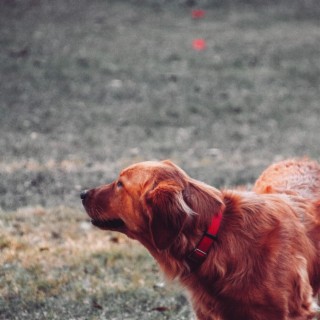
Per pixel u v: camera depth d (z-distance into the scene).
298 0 32.38
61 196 11.33
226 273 5.27
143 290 7.77
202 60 24.80
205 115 19.78
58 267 8.41
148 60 24.59
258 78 23.30
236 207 5.41
